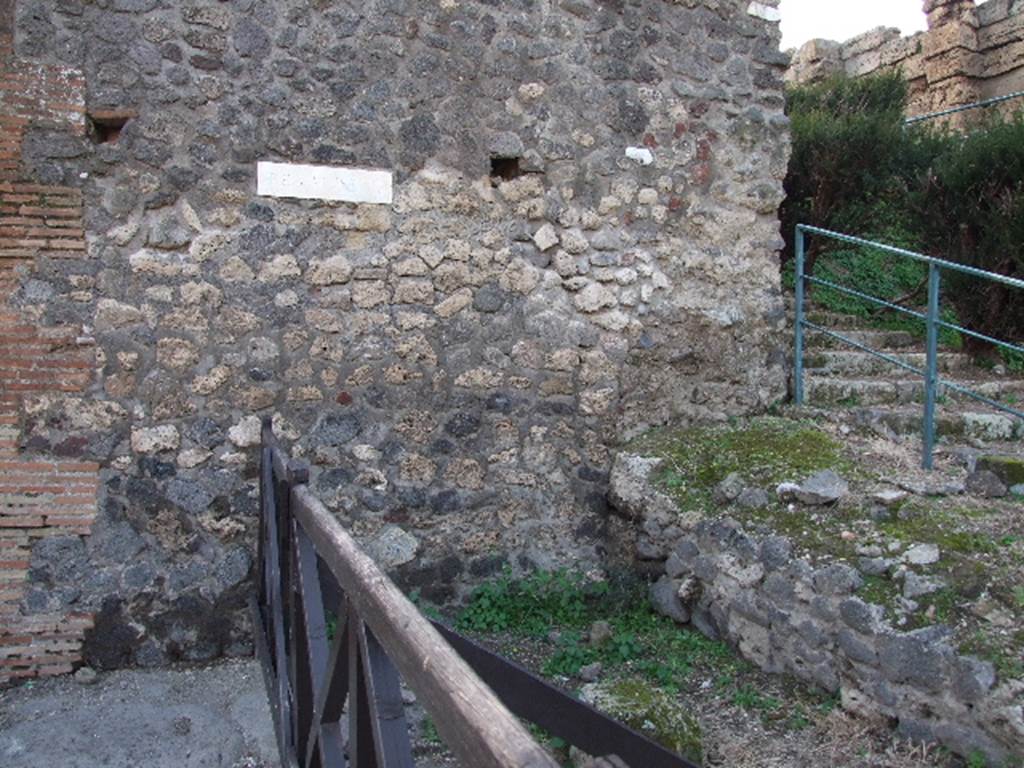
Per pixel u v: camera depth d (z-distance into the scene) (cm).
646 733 299
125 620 387
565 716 276
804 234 669
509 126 457
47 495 379
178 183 397
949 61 973
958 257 614
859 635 333
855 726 326
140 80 390
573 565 470
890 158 656
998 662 288
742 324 512
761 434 468
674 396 497
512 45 456
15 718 341
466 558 451
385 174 432
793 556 369
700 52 499
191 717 344
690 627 423
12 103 373
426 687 135
